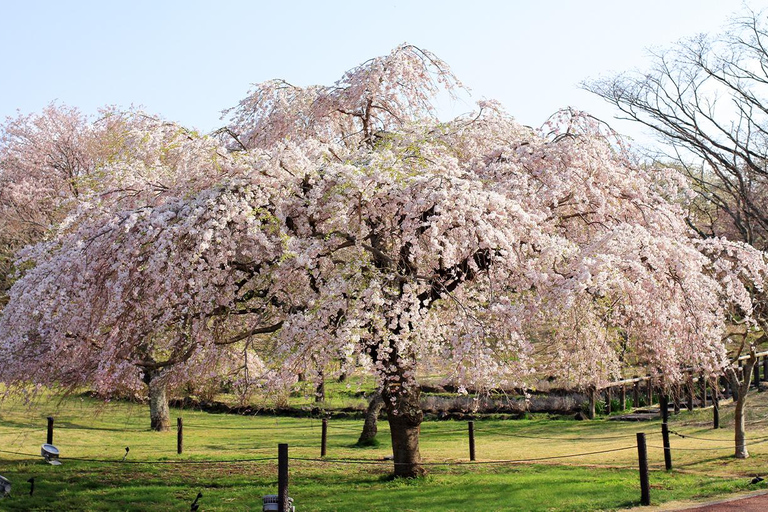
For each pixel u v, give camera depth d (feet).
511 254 33.45
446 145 42.32
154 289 31.48
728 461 42.65
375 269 33.55
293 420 72.84
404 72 48.06
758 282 41.14
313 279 35.88
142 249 32.71
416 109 50.21
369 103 48.01
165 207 33.47
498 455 49.06
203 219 32.58
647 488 30.91
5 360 33.60
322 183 34.04
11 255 77.05
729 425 55.93
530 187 39.27
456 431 63.72
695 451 46.88
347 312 33.19
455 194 33.30
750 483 34.83
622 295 37.58
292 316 32.94
